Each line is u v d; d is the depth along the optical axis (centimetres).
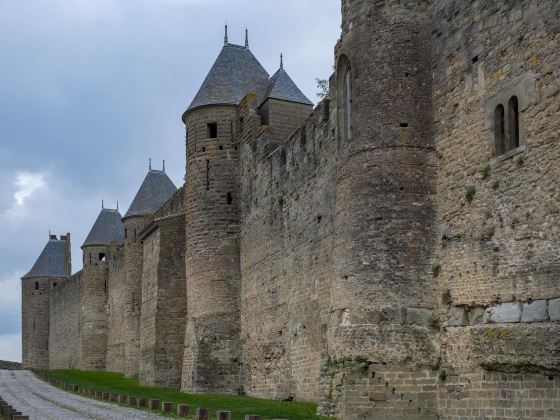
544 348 1716
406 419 2072
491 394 1869
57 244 9100
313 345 2884
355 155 2294
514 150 1878
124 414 2577
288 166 3247
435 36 2250
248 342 3559
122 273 6216
